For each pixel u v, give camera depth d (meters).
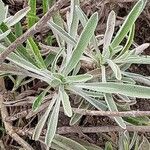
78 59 0.17
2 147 0.20
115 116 0.16
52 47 0.20
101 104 0.18
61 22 0.20
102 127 0.18
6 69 0.18
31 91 0.20
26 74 0.18
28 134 0.19
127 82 0.19
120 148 0.19
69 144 0.19
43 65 0.18
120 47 0.18
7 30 0.17
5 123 0.19
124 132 0.18
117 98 0.20
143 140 0.20
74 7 0.19
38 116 0.20
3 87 0.20
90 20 0.17
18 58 0.17
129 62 0.18
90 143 0.20
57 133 0.19
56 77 0.17
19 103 0.19
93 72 0.18
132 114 0.15
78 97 0.19
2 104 0.20
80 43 0.17
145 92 0.17
